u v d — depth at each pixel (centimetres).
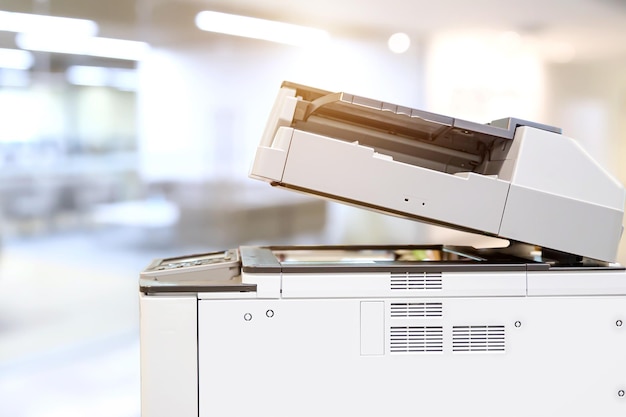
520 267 111
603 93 288
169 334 107
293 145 110
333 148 111
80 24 274
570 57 285
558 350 112
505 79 284
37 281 279
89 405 226
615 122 290
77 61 276
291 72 282
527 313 111
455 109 284
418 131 121
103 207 284
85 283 282
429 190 112
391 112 111
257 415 108
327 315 109
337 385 109
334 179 111
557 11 282
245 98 283
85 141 280
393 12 280
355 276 109
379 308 109
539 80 285
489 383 111
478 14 281
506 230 113
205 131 284
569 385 112
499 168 120
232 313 108
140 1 276
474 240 278
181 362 107
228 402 108
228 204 288
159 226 286
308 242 288
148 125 283
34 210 278
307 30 280
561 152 115
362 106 110
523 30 283
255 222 288
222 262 121
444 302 110
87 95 279
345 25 280
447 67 283
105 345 275
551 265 117
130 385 243
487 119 284
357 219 285
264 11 279
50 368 253
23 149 276
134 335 283
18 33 270
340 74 282
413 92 284
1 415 218
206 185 286
